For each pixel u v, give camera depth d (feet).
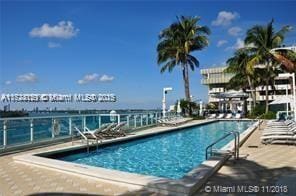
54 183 26.05
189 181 23.47
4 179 27.55
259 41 144.87
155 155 48.62
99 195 22.67
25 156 36.17
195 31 142.00
